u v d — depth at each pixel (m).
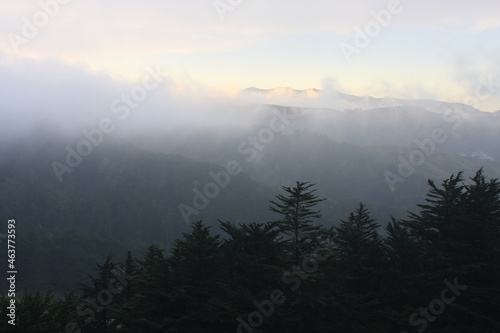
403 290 30.12
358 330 28.23
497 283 29.67
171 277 29.17
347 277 31.08
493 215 31.50
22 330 28.97
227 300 28.45
